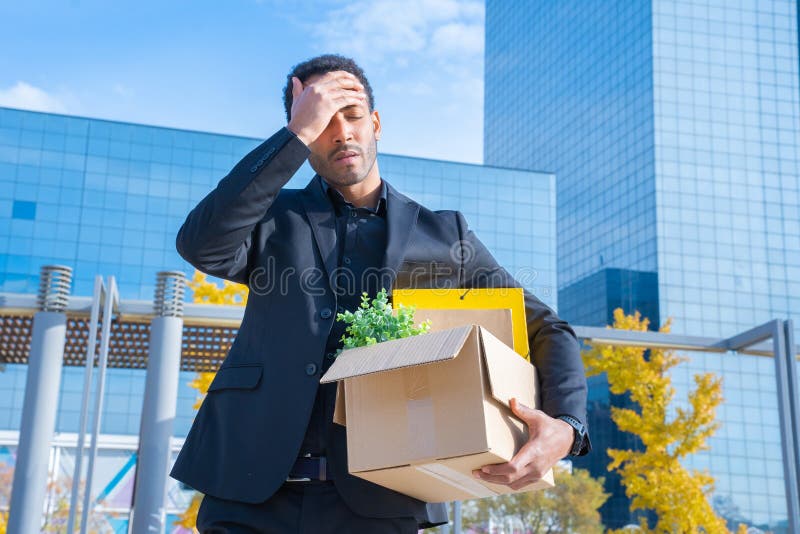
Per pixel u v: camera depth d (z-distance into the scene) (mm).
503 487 1591
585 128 63062
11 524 5309
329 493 1611
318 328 1655
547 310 1784
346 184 1784
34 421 5512
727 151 55875
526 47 73375
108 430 40750
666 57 57031
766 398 50531
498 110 76938
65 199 44562
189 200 45781
